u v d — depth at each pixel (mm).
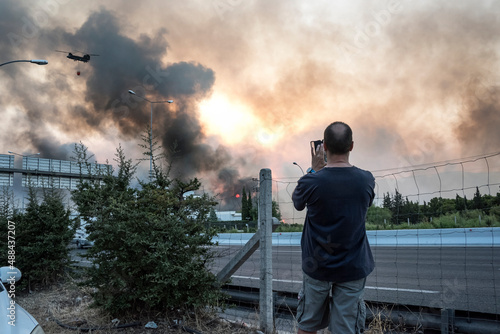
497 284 7430
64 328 4160
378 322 3734
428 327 3646
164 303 4340
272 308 4137
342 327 2156
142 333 3936
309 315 2289
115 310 4172
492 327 3354
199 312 4355
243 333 3895
